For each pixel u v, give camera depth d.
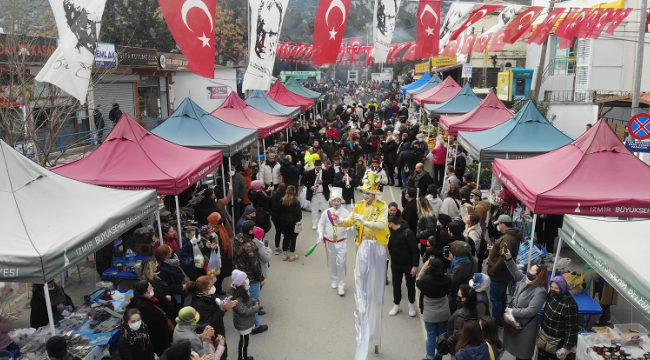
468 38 14.05
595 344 5.45
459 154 14.34
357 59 23.19
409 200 9.53
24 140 11.11
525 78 24.53
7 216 5.34
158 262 6.68
